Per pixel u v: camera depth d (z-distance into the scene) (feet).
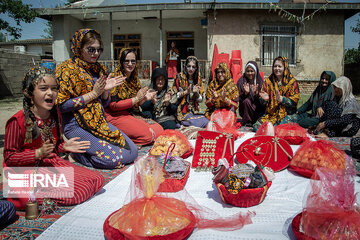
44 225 7.71
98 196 9.30
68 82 11.78
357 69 53.67
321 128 17.08
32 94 8.20
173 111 19.43
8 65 46.16
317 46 45.57
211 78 21.21
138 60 53.52
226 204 8.66
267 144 11.96
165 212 6.75
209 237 6.77
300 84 46.37
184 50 53.83
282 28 45.57
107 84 12.69
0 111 32.65
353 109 16.67
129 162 12.85
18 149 8.30
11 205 7.78
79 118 12.12
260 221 7.55
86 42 12.07
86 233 7.09
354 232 5.91
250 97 20.95
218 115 17.70
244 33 45.62
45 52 85.97
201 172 11.37
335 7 42.39
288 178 10.80
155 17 51.93
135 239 6.20
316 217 6.15
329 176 6.32
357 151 13.11
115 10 45.85
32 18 46.85
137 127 15.31
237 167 8.64
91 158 12.36
